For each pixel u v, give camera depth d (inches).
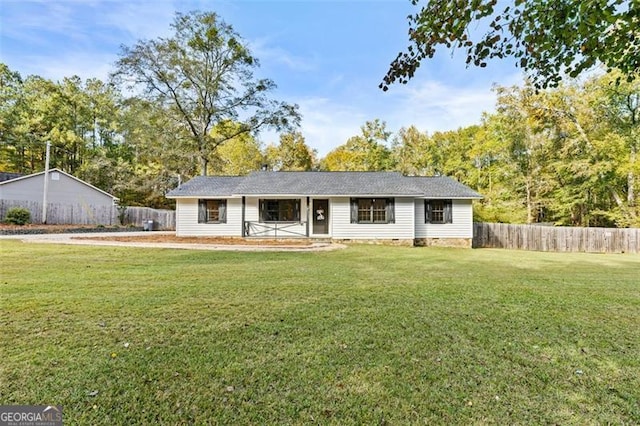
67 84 1180.5
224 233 630.5
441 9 122.4
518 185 885.8
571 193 784.3
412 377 108.1
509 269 340.5
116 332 140.2
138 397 94.2
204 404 91.7
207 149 925.2
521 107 772.0
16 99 1120.8
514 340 139.5
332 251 462.6
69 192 884.6
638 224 658.2
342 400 95.0
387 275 284.2
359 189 596.7
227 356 120.1
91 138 1267.2
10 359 114.1
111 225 829.8
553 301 201.9
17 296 192.7
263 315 166.4
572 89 729.0
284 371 110.3
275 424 84.3
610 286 250.8
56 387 98.0
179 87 889.5
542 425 85.8
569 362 120.2
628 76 127.3
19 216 676.1
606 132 719.7
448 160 1289.4
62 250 398.6
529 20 116.6
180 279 249.9
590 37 111.9
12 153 1119.6
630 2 100.0
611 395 99.6
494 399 96.7
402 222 597.6
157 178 965.2
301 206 626.2
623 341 139.6
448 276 285.7
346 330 147.8
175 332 141.7
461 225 627.2
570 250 618.2
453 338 140.9
